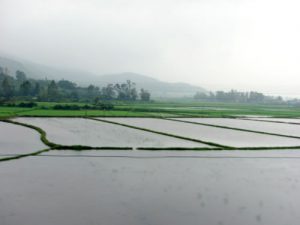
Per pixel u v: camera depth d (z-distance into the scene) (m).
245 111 88.12
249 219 12.35
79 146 24.30
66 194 14.21
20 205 12.82
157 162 20.94
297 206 13.84
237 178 17.89
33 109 66.06
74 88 155.88
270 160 22.88
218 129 40.59
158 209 12.95
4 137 28.42
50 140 27.34
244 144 29.33
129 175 17.55
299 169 20.42
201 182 16.84
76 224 11.30
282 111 93.69
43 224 11.21
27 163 19.41
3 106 71.88
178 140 30.08
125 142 27.69
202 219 12.17
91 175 17.28
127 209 12.80
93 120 47.03
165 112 71.00
